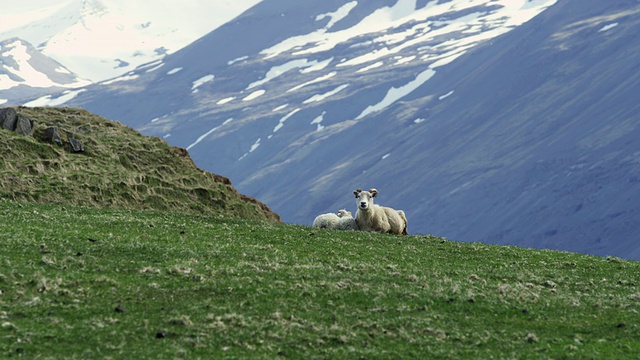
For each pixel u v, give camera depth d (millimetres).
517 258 54562
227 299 37688
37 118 95312
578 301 42531
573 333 36812
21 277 37875
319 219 68750
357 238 56906
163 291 37938
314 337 33875
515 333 36125
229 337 32938
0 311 33656
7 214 52375
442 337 35031
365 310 38031
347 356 32188
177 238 50375
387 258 50875
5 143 76062
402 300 39812
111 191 78250
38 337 31406
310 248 51625
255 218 93062
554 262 53906
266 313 36219
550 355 33438
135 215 58469
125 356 30328
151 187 85438
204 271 41719
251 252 47938
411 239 58656
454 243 58531
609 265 54406
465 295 41188
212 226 56438
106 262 42062
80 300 35875
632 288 47719
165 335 32750
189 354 31062
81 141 86500
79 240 46000
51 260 40969
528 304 40969
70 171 78312
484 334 35812
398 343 34094
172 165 94000
